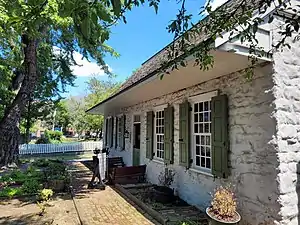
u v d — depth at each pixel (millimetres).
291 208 4219
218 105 5586
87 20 1857
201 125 6512
